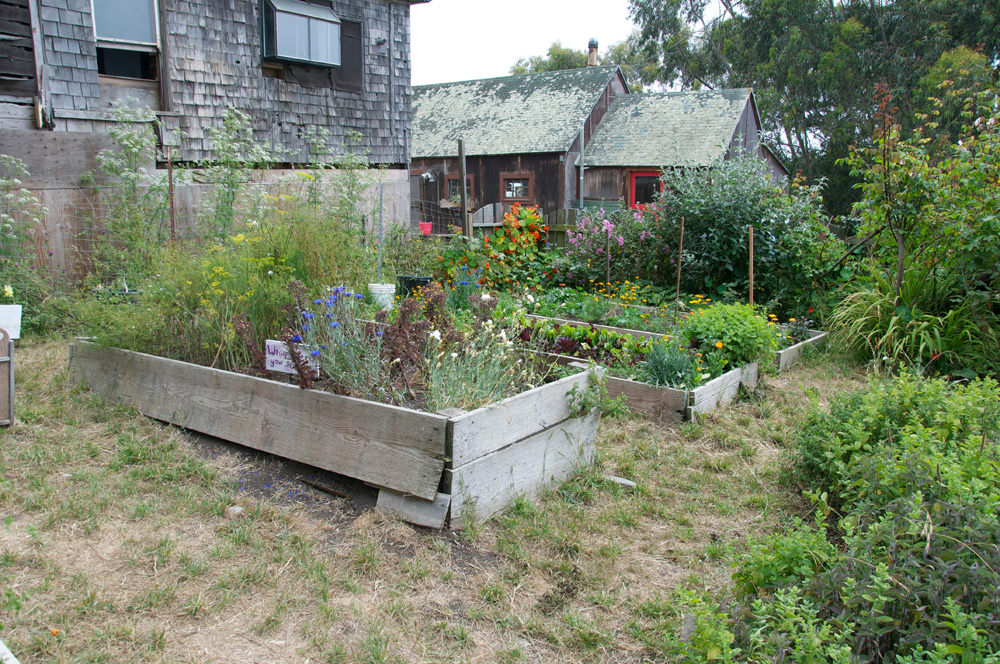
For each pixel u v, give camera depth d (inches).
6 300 266.4
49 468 152.4
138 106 369.1
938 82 911.0
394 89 499.8
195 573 117.2
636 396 210.4
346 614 109.5
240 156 381.1
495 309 205.0
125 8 356.2
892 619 77.9
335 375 150.8
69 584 113.1
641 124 868.0
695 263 354.6
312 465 152.6
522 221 411.2
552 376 185.0
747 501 154.0
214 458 163.6
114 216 321.1
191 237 335.9
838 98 1072.8
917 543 86.9
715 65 1317.7
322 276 222.2
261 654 100.2
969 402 143.3
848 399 165.5
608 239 381.1
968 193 266.5
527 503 145.3
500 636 106.6
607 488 158.6
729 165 372.5
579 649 104.7
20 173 301.6
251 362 188.2
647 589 120.0
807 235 342.6
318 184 400.5
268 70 424.5
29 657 95.8
